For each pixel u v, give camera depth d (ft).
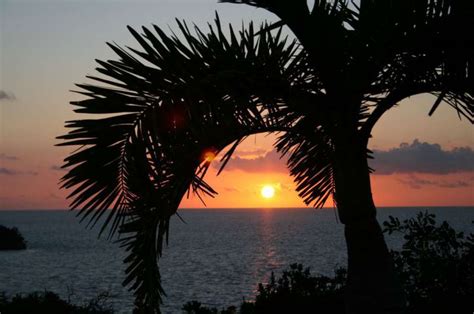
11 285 156.15
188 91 13.51
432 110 13.47
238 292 123.54
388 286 15.52
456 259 24.64
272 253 267.59
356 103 15.75
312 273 153.48
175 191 13.93
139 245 14.20
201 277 163.73
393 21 13.60
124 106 13.20
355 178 15.88
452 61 13.94
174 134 13.67
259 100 14.93
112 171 13.29
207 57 13.94
